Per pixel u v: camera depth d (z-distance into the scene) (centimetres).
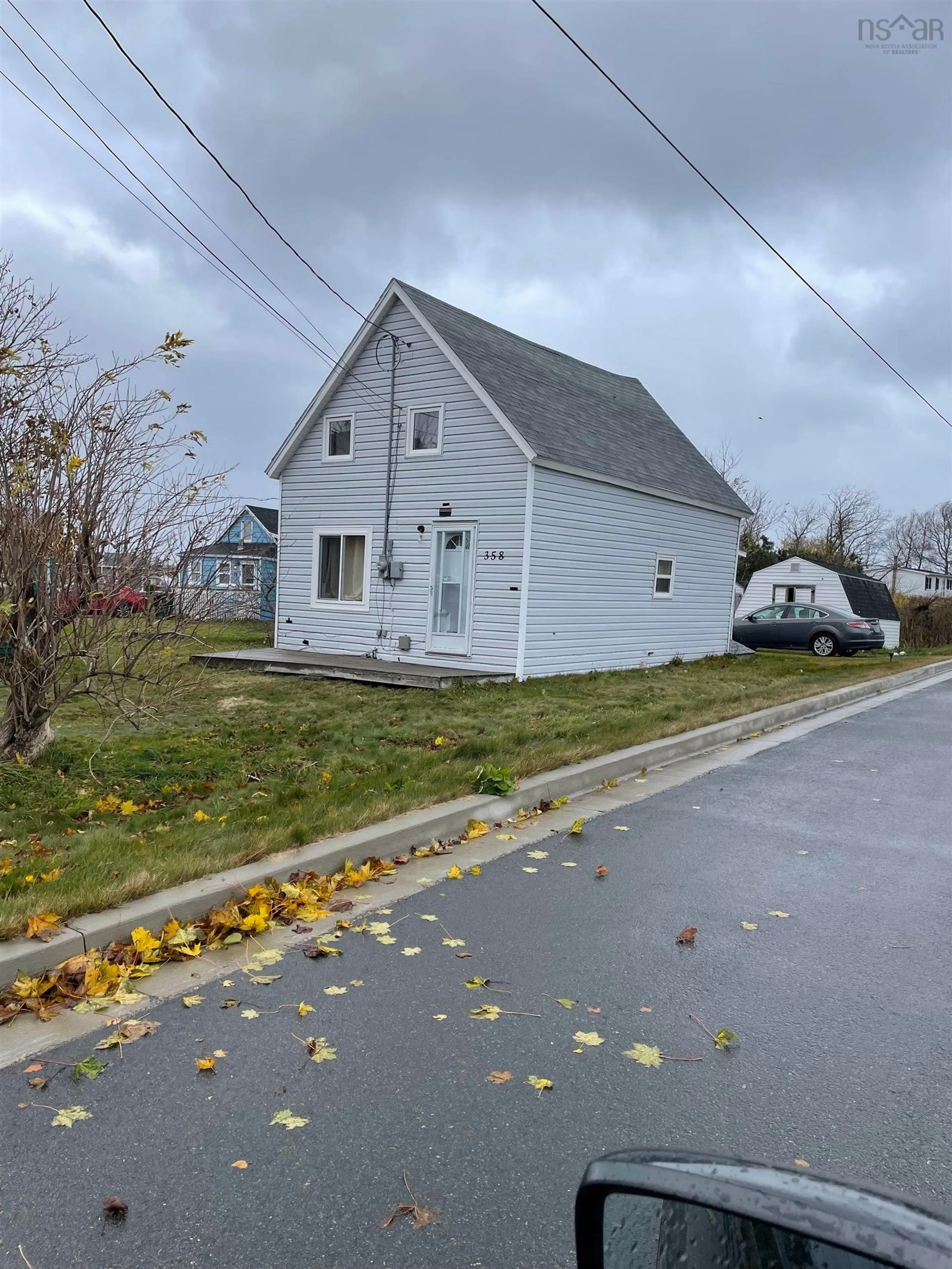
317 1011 354
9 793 662
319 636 1769
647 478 1725
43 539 664
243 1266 222
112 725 863
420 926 443
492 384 1530
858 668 1794
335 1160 263
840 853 572
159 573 723
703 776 794
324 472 1756
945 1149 272
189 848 503
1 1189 248
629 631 1734
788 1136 277
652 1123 283
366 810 581
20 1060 316
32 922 389
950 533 8762
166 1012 353
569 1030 342
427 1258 225
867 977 392
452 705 1158
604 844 584
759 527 6256
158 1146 268
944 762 871
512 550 1468
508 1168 260
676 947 420
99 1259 223
